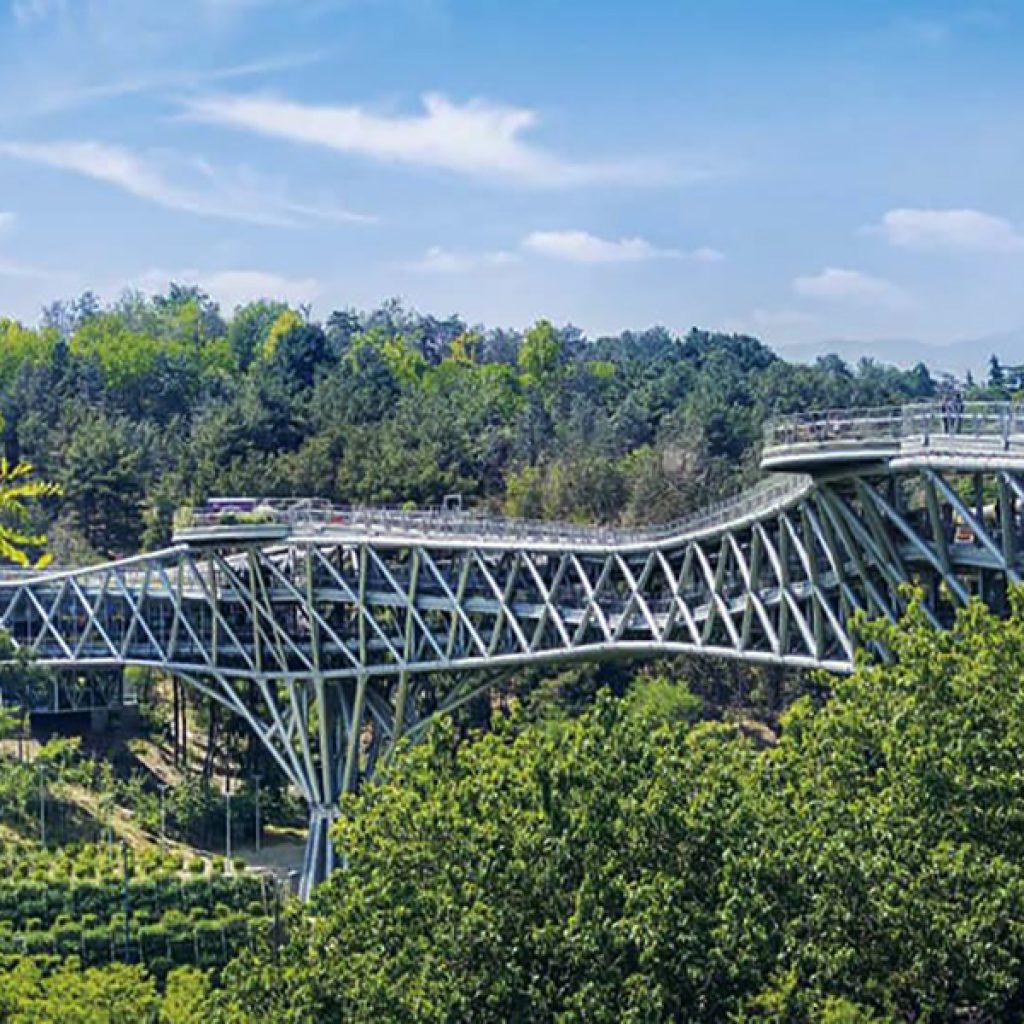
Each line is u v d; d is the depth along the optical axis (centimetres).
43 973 8200
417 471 16575
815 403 19688
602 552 9619
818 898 4450
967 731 4731
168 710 14612
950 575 6825
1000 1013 4581
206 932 9200
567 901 4472
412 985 4347
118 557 17088
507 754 5012
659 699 13162
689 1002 4297
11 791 11406
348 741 11112
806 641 8019
